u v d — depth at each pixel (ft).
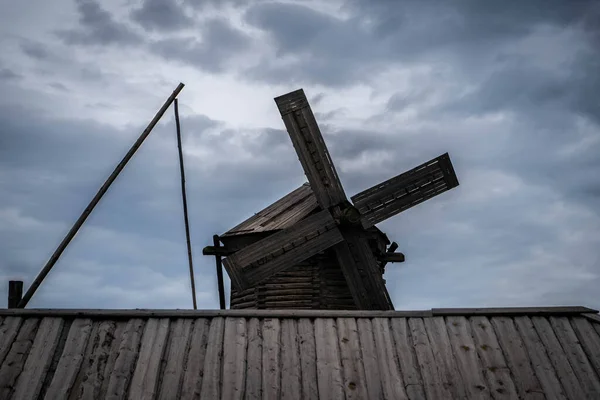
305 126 54.13
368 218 51.80
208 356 29.17
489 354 29.89
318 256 54.54
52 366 28.43
